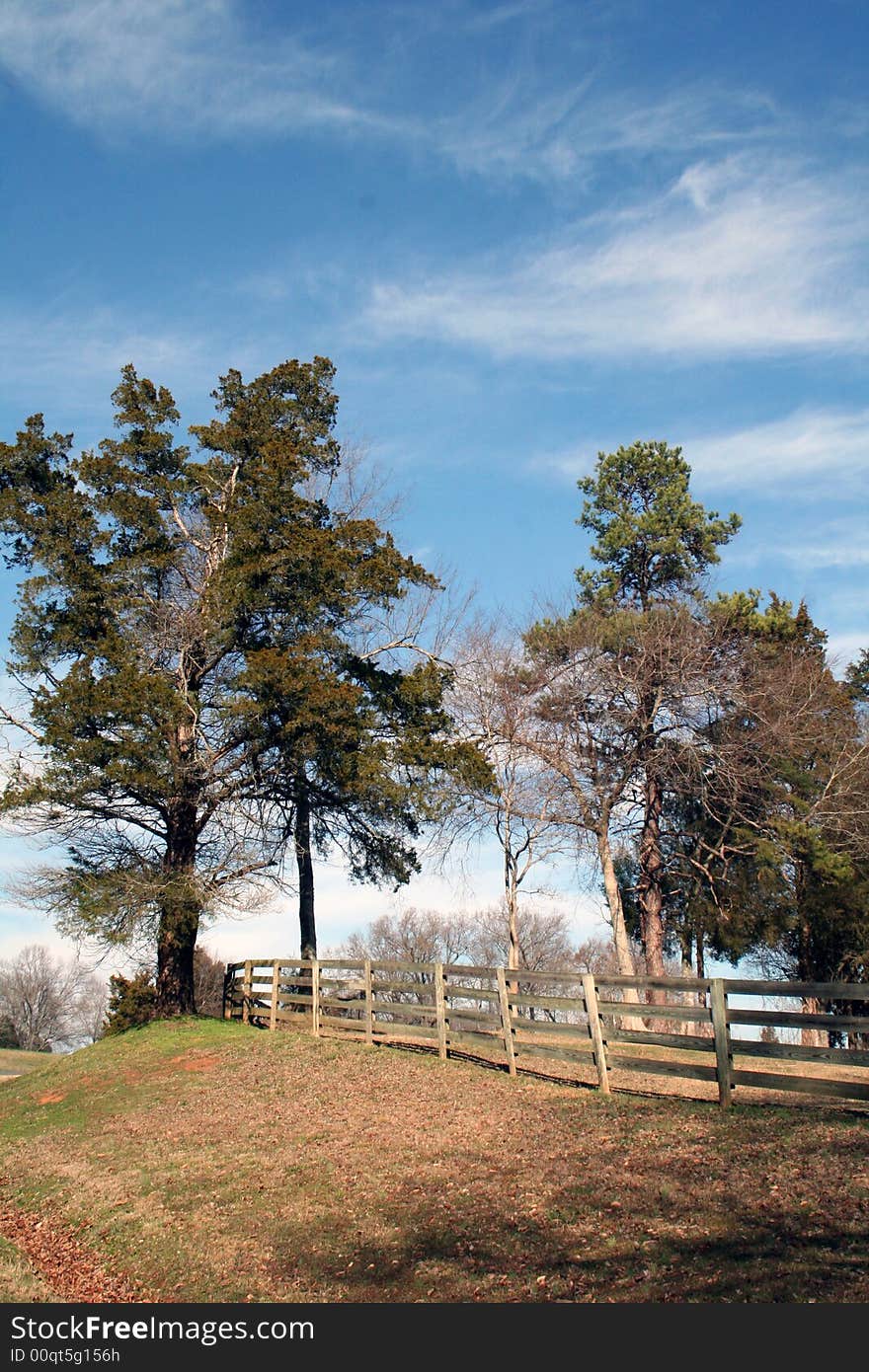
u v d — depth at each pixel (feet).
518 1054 50.21
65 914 68.74
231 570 69.92
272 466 71.31
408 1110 44.04
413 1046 57.16
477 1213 30.60
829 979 114.11
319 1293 27.20
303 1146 41.47
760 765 96.12
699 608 102.89
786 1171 29.27
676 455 116.88
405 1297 25.70
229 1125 46.70
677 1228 26.58
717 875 108.06
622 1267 24.79
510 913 98.99
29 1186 44.16
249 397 80.59
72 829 71.67
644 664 96.17
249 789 74.18
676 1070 39.60
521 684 99.66
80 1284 31.48
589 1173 32.27
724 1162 31.07
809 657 105.60
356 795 73.05
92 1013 253.24
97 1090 58.65
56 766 66.39
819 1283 22.02
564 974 45.27
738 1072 37.42
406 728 78.64
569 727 99.40
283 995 68.39
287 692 66.44
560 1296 23.86
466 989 51.37
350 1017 75.72
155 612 71.51
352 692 68.23
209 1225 34.45
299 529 71.51
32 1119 56.08
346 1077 51.55
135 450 75.05
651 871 105.29
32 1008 235.81
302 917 82.48
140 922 68.18
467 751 77.92
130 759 65.57
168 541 74.95
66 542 69.36
